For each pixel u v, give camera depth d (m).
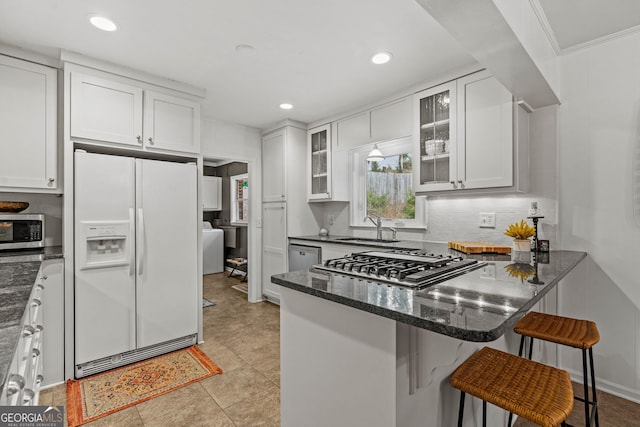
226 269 6.58
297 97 3.13
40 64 2.28
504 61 1.71
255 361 2.52
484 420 1.30
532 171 2.40
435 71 2.57
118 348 2.40
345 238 3.65
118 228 2.38
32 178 2.24
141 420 1.81
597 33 2.07
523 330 1.52
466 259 1.86
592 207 2.16
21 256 2.09
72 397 2.02
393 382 0.97
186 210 2.76
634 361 2.02
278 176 4.00
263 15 1.86
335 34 2.06
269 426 1.76
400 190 3.45
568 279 2.25
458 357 1.30
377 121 3.18
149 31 2.02
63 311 2.19
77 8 1.78
